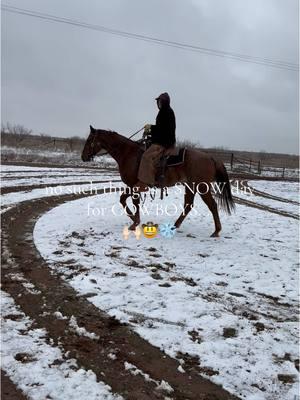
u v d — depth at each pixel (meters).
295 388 3.84
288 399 3.67
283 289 6.46
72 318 4.97
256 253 8.41
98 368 3.99
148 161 9.09
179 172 9.29
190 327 4.93
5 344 4.29
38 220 10.48
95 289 5.94
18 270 6.68
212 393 3.72
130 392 3.64
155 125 9.14
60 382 3.69
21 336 4.50
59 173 24.56
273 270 7.35
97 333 4.69
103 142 9.72
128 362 4.13
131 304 5.50
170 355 4.30
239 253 8.31
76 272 6.62
